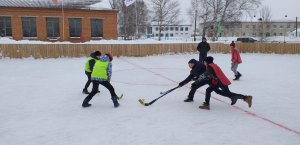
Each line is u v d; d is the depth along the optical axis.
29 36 26.73
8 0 27.17
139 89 8.66
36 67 14.23
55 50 18.30
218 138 4.73
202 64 6.55
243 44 23.86
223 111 6.27
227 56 21.03
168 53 21.22
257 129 5.15
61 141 4.61
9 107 6.62
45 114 6.07
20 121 5.61
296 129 5.16
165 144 4.49
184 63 16.30
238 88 8.95
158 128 5.20
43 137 4.79
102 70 6.46
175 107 6.59
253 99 7.42
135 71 12.81
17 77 11.01
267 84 9.68
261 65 15.62
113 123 5.48
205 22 42.31
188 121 5.58
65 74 11.84
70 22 27.64
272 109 6.46
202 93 8.07
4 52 17.48
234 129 5.15
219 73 6.19
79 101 7.20
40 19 26.67
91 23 28.34
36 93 8.12
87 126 5.32
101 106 6.71
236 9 40.59
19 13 26.05
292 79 10.76
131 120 5.65
